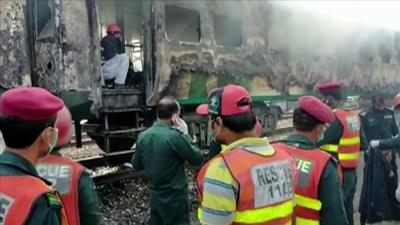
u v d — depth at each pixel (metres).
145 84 6.55
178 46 7.02
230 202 1.79
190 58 7.26
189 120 7.53
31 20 5.78
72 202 2.05
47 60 5.62
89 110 5.75
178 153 3.83
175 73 6.95
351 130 3.97
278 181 1.92
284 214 1.94
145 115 6.73
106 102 6.05
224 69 8.05
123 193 6.29
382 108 5.45
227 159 1.84
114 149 7.14
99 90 5.81
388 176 5.14
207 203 1.82
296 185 2.31
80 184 2.10
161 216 3.88
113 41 6.57
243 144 1.92
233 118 1.92
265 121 9.91
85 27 5.71
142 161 3.95
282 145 2.43
